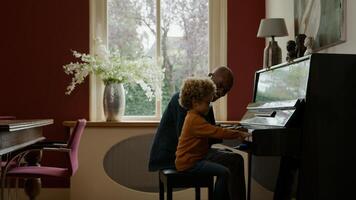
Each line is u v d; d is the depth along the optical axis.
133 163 5.07
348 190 2.87
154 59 5.39
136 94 5.38
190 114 3.17
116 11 5.41
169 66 5.41
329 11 3.52
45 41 5.27
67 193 5.22
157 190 5.10
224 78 3.56
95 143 5.01
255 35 5.35
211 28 5.41
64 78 5.27
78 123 3.78
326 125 2.87
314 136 2.86
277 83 3.58
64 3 5.27
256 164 4.06
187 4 5.42
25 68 5.27
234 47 5.34
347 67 2.92
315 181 2.85
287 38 4.62
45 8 5.27
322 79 2.89
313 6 3.86
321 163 2.86
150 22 5.42
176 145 3.39
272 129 2.90
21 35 5.27
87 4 5.27
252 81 5.33
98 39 5.28
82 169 5.00
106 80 5.09
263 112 3.53
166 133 3.40
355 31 3.16
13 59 5.26
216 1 5.40
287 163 3.11
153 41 5.42
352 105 2.90
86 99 5.25
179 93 3.41
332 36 3.47
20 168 3.85
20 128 3.22
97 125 4.98
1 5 5.26
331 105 2.88
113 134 5.03
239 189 3.22
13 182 5.14
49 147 3.81
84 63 5.25
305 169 2.84
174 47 5.41
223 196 3.32
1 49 5.26
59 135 5.25
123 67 5.06
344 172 2.87
